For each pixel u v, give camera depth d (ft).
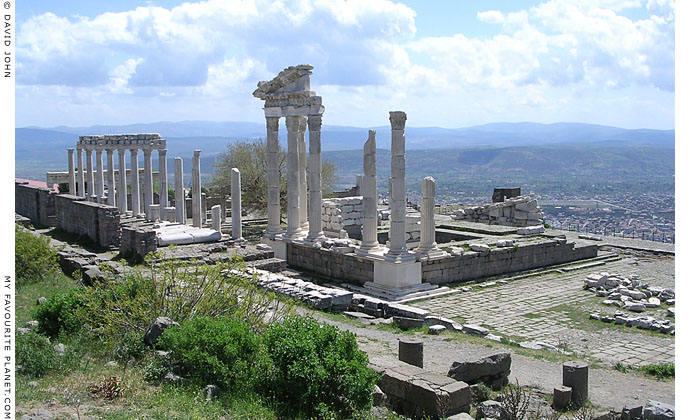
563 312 96.94
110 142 175.63
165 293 58.70
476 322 91.09
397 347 67.92
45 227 159.63
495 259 122.83
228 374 45.83
